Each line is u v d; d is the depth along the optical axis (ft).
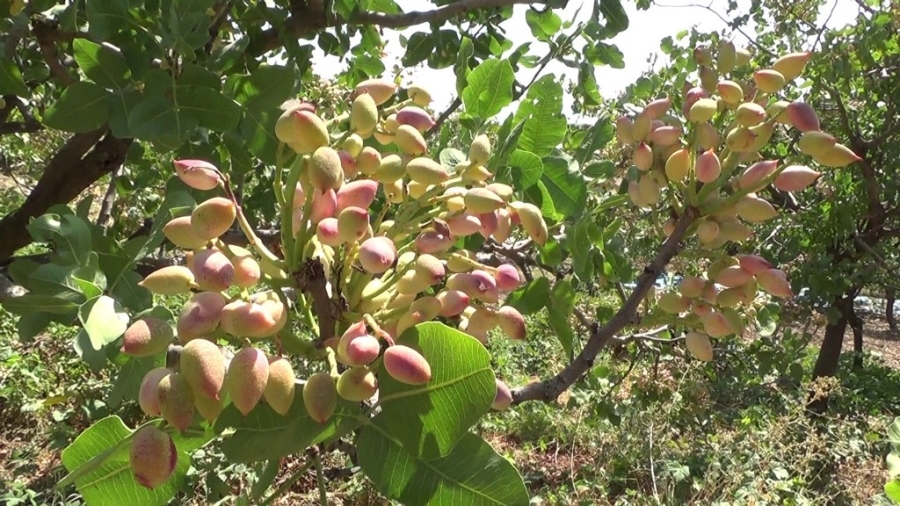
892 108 19.19
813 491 13.96
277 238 6.34
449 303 3.11
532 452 17.62
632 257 11.07
